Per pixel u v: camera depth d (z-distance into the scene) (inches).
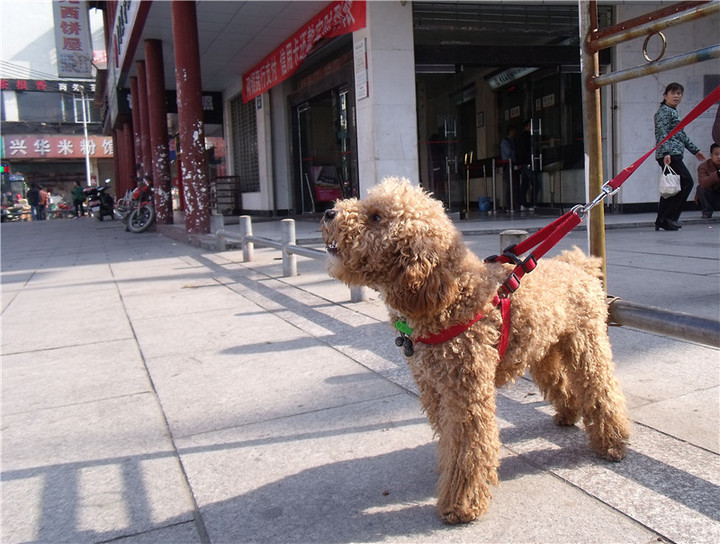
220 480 106.0
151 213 650.8
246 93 705.0
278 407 136.9
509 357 94.8
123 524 94.1
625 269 256.1
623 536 83.7
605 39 127.2
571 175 521.7
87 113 1750.7
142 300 267.0
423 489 99.9
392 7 432.8
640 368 145.3
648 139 495.8
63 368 175.6
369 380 150.4
